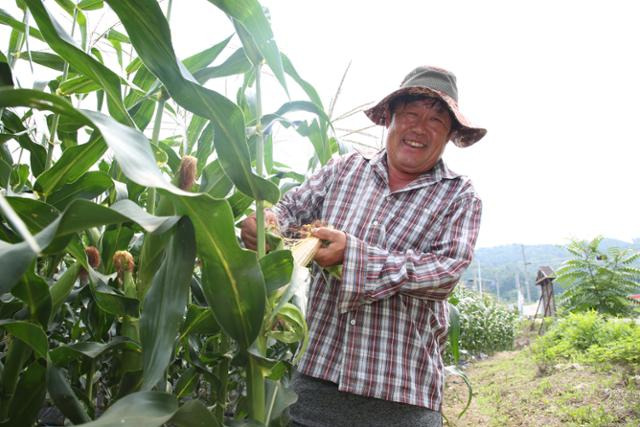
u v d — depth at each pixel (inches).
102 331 53.6
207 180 51.6
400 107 71.1
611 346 247.3
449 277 62.8
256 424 39.3
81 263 42.4
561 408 193.6
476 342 408.5
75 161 45.0
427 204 70.7
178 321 30.1
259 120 46.6
